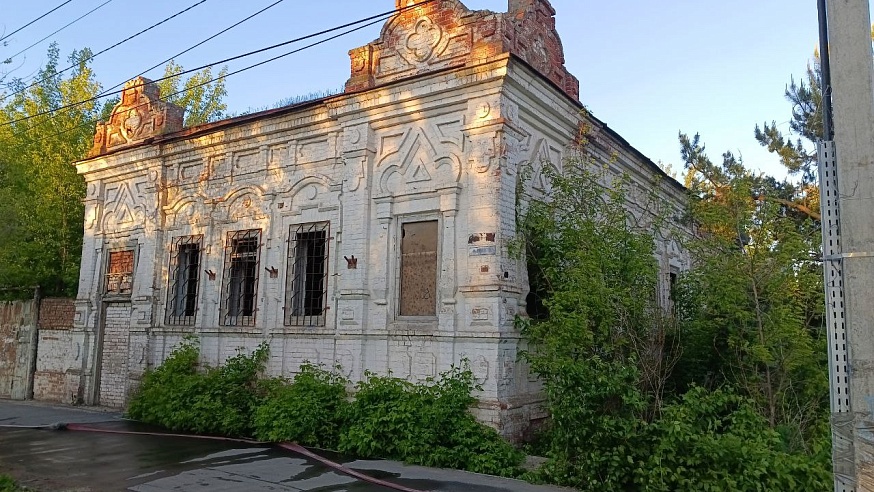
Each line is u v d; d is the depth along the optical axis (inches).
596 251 381.7
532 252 440.5
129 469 368.2
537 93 453.4
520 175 446.3
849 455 182.1
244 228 564.7
